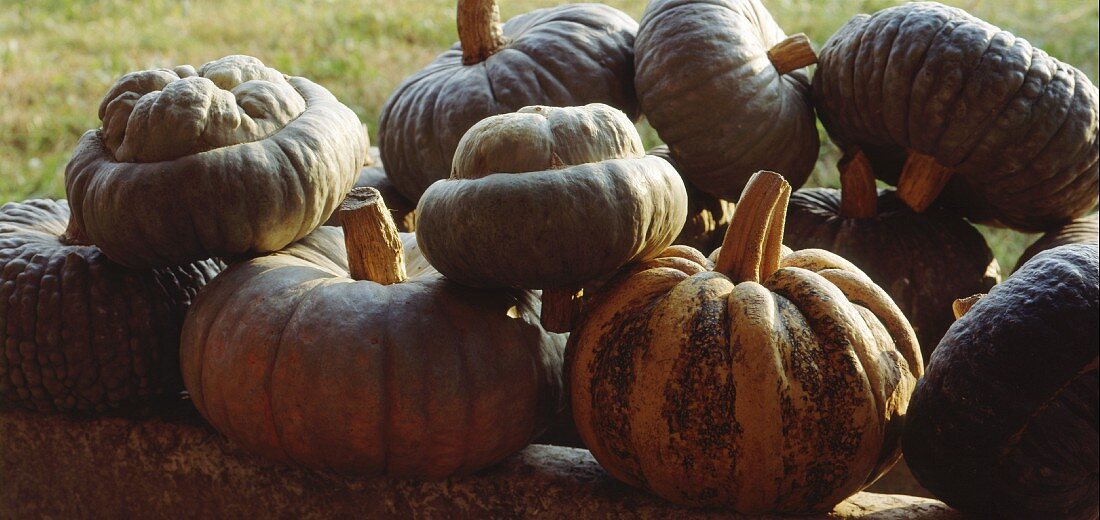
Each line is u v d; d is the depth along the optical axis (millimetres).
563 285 1398
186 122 1426
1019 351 1271
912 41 1609
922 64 1602
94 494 1592
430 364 1395
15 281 1503
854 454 1344
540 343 1460
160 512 1573
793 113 1708
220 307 1442
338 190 1497
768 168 1693
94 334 1500
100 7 5273
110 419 1571
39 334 1494
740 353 1328
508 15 4387
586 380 1396
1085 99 1619
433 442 1413
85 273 1509
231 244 1457
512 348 1433
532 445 1536
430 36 4555
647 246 1398
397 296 1421
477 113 1730
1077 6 4395
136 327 1515
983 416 1286
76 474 1591
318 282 1436
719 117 1651
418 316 1407
